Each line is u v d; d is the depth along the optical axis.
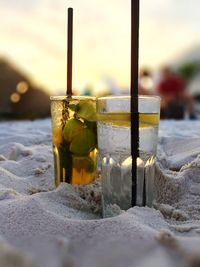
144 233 0.29
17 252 0.23
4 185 0.43
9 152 0.55
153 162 0.36
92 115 0.39
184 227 0.32
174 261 0.23
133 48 0.35
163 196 0.40
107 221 0.31
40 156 0.52
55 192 0.38
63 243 0.26
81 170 0.40
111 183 0.35
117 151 0.35
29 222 0.32
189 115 1.67
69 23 0.43
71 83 0.44
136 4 0.35
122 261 0.24
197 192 0.41
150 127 0.35
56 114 0.40
